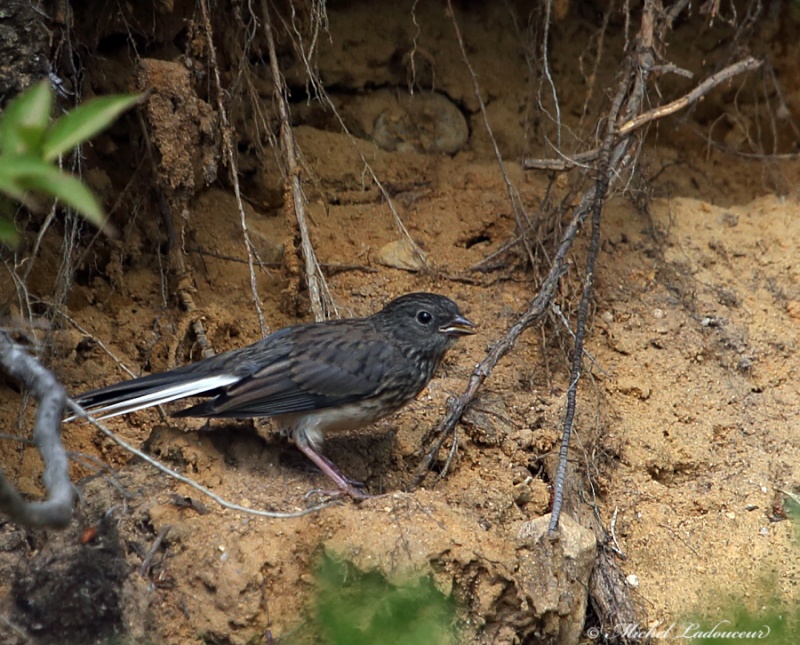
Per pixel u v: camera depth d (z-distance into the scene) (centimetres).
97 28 1209
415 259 1297
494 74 1505
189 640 842
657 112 1173
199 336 1160
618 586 993
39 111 520
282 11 1320
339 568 864
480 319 1231
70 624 850
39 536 893
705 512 1087
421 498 928
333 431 1051
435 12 1480
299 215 1188
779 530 1063
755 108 1532
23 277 1084
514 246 1296
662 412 1168
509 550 907
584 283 1130
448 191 1398
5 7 991
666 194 1484
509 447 1075
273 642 848
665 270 1294
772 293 1302
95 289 1207
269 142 1330
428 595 870
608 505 1084
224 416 966
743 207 1425
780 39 1543
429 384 1144
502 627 902
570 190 1297
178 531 880
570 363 1183
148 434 1072
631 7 1506
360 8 1448
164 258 1238
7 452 1025
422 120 1470
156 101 1102
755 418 1181
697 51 1545
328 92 1442
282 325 1214
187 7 1231
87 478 948
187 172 1124
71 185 494
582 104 1523
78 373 1115
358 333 1038
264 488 962
